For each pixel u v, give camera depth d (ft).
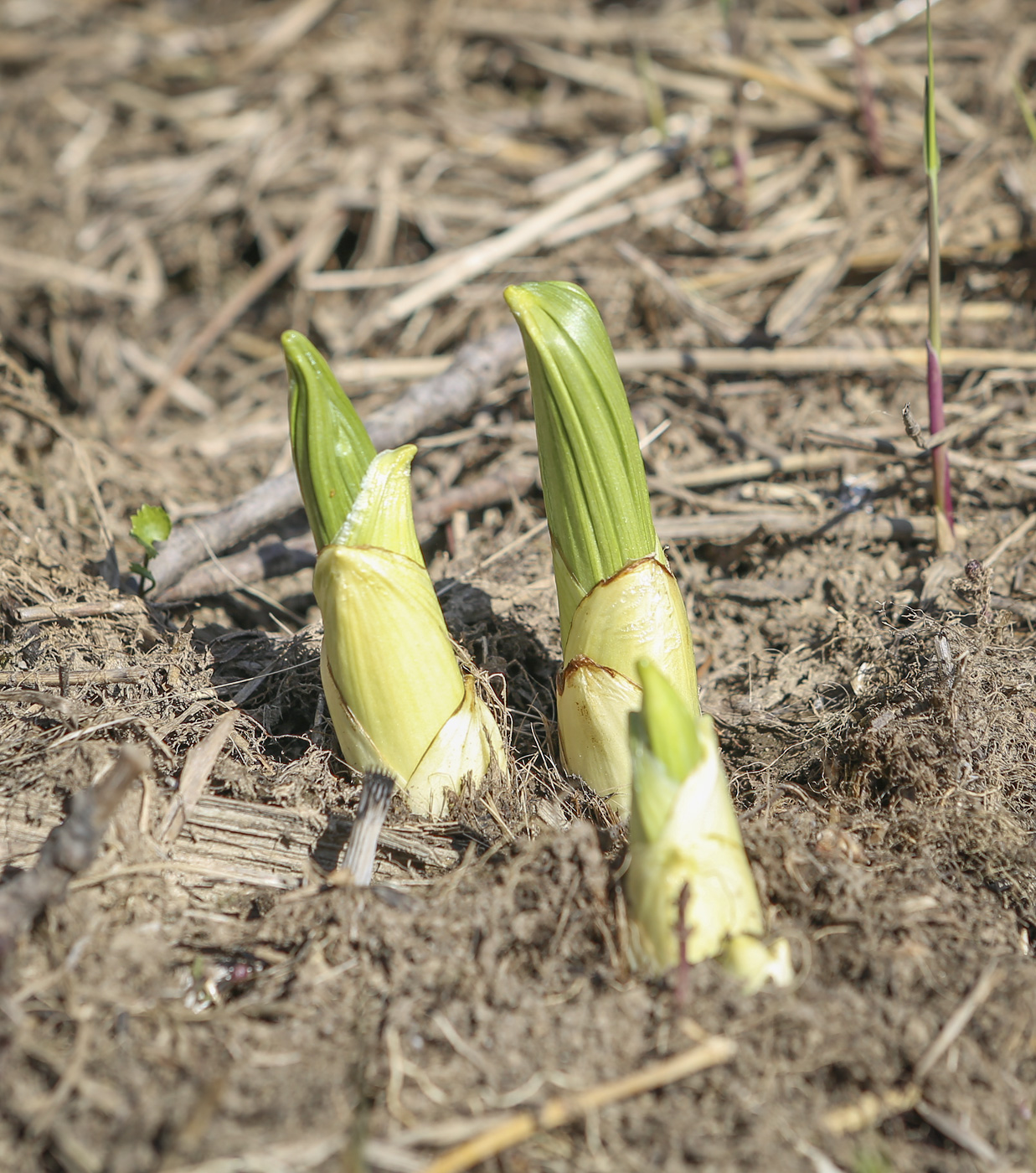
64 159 4.33
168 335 3.89
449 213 3.80
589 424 2.19
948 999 2.16
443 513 2.76
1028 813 2.35
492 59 4.40
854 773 2.36
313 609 2.72
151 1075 2.10
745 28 3.91
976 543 2.65
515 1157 2.07
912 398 2.86
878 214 3.23
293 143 4.13
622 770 2.28
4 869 2.25
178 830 2.28
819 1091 2.11
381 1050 2.13
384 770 2.28
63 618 2.48
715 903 2.13
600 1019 2.12
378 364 3.16
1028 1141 2.10
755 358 2.92
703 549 2.73
